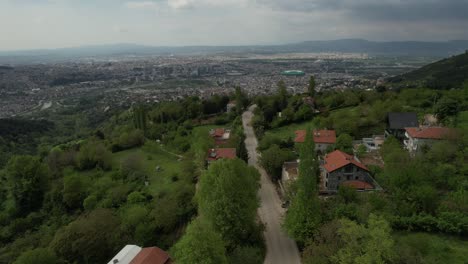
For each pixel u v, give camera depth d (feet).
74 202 274.57
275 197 233.96
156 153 377.50
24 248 211.82
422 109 372.17
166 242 190.08
